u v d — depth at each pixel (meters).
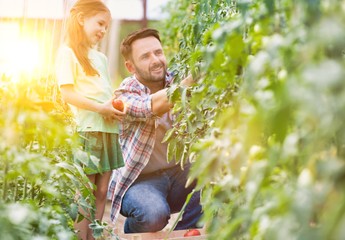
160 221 3.04
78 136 2.49
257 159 1.29
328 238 0.87
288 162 1.22
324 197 0.94
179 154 2.63
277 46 1.13
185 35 2.99
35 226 1.74
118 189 3.16
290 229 1.05
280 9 1.33
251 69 1.14
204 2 2.60
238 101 1.50
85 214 2.96
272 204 1.16
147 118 3.02
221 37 1.36
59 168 2.14
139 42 3.17
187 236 2.99
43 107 1.91
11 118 1.75
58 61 3.07
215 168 1.39
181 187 3.23
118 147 3.13
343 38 0.92
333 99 0.91
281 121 1.00
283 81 1.13
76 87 3.07
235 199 1.55
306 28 1.12
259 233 1.23
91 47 3.21
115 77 6.94
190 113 2.45
